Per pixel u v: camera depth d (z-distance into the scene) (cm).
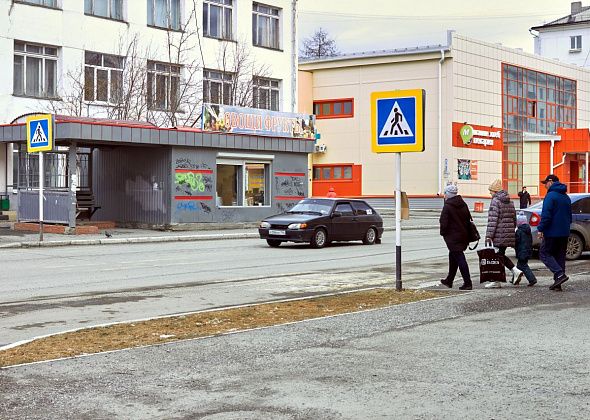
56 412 586
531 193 5969
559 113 6556
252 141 3195
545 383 653
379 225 2600
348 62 5666
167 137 2881
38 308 1159
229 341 859
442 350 797
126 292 1348
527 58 6106
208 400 615
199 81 4103
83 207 2978
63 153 2973
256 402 607
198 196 3025
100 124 2669
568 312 1045
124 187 3086
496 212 1326
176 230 2939
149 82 3894
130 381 680
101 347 836
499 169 5762
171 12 3997
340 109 5766
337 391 637
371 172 5603
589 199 1942
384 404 596
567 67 6675
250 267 1783
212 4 4228
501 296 1212
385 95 1252
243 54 4331
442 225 1310
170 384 668
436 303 1134
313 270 1722
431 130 5344
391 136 1255
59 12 3447
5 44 3241
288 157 3381
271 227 2389
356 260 1978
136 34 3784
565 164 5934
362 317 1014
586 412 567
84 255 2073
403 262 1920
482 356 764
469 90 5444
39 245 2339
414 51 5356
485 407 583
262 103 4516
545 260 1286
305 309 1105
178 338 889
